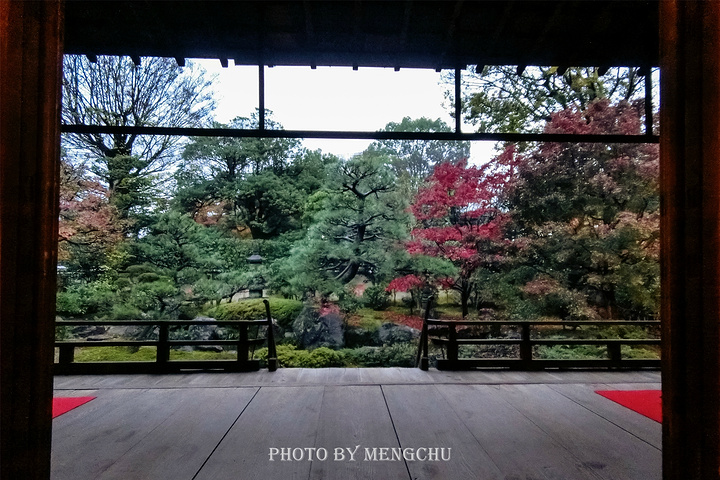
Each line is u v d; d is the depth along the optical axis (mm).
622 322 4867
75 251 9273
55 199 1125
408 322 10195
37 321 1072
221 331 9797
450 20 3035
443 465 2469
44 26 1091
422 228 10016
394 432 2965
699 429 1019
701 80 1024
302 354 9109
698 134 1028
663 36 1123
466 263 9383
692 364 1034
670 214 1085
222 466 2455
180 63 3543
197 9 3014
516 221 9133
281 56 3545
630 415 3330
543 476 2340
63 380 4359
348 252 9891
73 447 2715
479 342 4902
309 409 3455
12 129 1054
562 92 9984
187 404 3586
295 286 10094
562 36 3297
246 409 3451
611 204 8383
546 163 8672
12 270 1049
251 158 13023
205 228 11250
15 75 1057
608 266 8281
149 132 3350
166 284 9508
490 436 2900
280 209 12781
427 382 4285
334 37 3303
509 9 2934
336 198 9984
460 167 9391
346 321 10195
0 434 1038
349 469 2418
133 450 2672
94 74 10500
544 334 9094
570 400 3719
